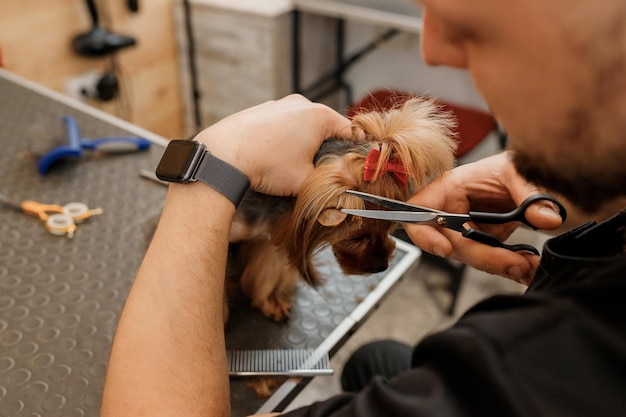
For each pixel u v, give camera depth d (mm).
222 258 629
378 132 745
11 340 792
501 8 340
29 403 713
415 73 2461
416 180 718
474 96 2348
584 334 366
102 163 1191
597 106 343
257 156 678
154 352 543
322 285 882
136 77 2287
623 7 310
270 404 750
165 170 643
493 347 377
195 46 2336
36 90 1432
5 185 1112
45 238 984
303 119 715
